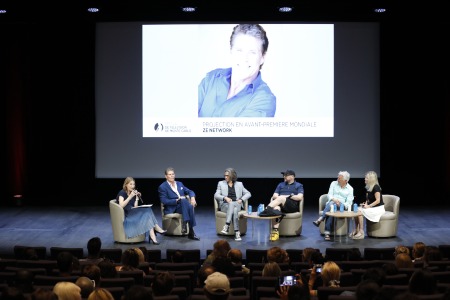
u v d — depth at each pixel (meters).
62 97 12.84
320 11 12.35
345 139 12.70
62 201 13.01
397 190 12.91
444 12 11.61
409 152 12.84
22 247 7.65
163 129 12.66
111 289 5.06
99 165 12.87
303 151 12.68
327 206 10.03
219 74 12.57
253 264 6.65
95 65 12.76
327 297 4.97
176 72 12.60
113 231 9.94
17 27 12.83
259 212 9.95
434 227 11.01
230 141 12.68
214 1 11.09
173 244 9.80
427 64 12.71
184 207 10.10
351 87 12.65
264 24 12.50
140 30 12.63
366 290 3.80
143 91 12.62
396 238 10.22
